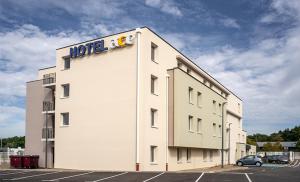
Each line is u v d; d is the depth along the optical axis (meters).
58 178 21.27
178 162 33.25
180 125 31.77
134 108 28.12
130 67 28.81
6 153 43.06
